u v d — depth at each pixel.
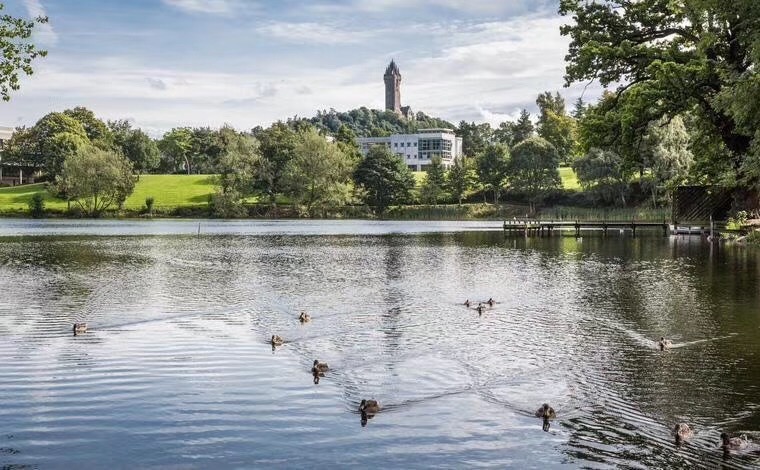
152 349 21.50
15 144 191.62
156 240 74.75
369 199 143.25
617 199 118.69
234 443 13.66
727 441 13.50
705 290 33.31
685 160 87.56
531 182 132.75
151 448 13.41
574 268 44.38
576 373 18.55
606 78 59.38
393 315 27.50
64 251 59.66
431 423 14.77
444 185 144.38
